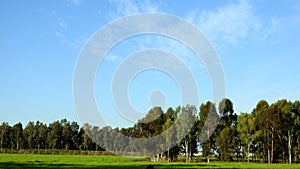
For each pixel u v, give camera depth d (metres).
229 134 88.88
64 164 66.81
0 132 159.75
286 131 89.00
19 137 159.38
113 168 55.84
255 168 59.78
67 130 150.88
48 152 138.75
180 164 69.50
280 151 92.75
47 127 159.75
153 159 88.81
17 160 81.31
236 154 94.94
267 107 88.38
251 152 94.94
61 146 151.88
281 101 88.56
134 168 56.19
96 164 67.94
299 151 91.12
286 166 68.00
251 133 88.56
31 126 161.75
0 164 63.88
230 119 94.06
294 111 87.38
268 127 85.31
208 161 88.25
